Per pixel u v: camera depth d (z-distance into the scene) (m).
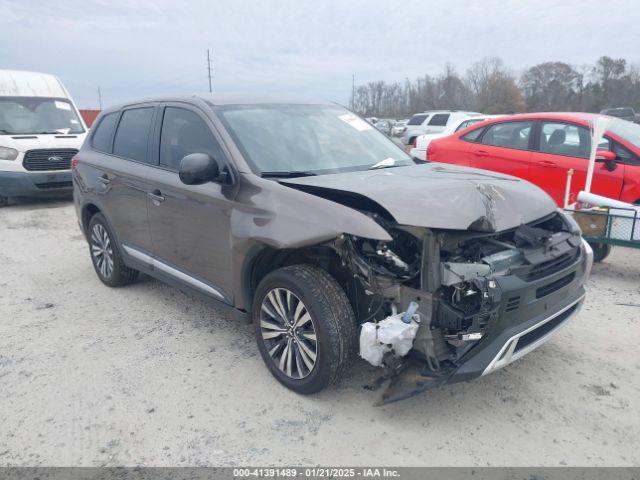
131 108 5.12
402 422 3.20
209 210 3.82
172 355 4.09
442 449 2.95
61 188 10.84
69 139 10.97
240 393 3.53
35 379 3.77
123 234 5.00
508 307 2.95
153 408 3.39
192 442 3.06
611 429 3.10
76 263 6.62
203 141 4.07
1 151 10.23
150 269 4.71
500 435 3.07
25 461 2.93
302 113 4.57
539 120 7.14
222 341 4.31
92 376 3.79
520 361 3.89
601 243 5.46
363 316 3.33
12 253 7.18
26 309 5.11
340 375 3.25
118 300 5.26
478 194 3.29
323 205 3.21
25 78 11.98
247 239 3.48
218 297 3.96
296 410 3.33
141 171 4.59
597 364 3.83
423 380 3.01
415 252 3.20
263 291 3.54
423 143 10.90
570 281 3.47
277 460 2.89
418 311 2.98
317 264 3.56
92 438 3.11
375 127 5.03
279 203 3.38
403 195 3.21
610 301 5.02
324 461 2.88
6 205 10.95
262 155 3.85
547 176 6.85
